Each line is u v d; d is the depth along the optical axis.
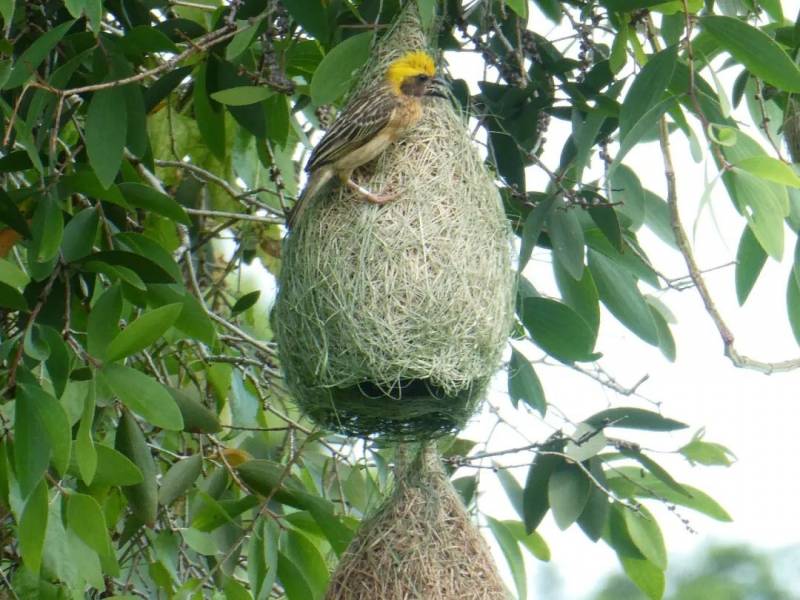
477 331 8.83
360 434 9.34
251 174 11.49
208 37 8.49
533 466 9.69
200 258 12.18
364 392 9.03
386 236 8.75
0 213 8.18
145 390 7.81
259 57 10.02
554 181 9.05
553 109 9.52
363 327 8.64
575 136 9.28
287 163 11.16
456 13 9.52
